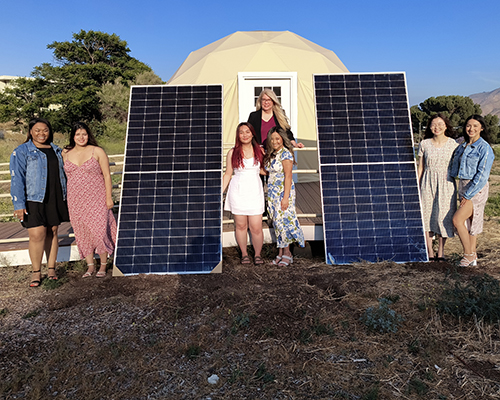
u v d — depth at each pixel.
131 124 5.30
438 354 2.87
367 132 5.26
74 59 38.59
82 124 4.34
